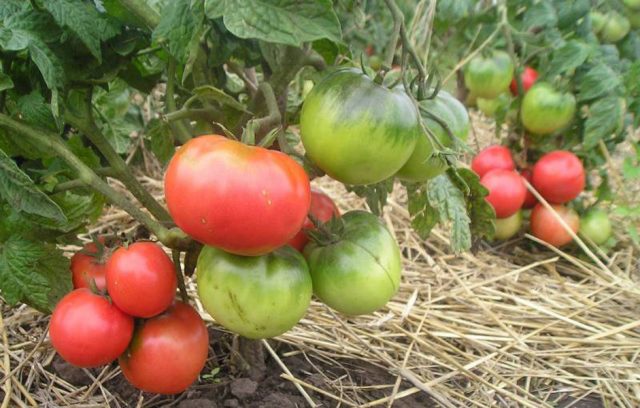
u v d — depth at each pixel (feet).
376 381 1.96
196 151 1.13
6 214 1.44
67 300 1.36
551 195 2.87
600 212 2.97
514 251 3.09
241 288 1.29
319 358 2.01
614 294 2.66
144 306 1.31
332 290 1.40
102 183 1.40
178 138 1.65
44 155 1.49
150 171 3.61
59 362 1.88
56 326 1.34
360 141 1.19
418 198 1.67
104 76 1.53
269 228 1.12
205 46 1.59
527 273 2.87
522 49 3.12
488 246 3.09
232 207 1.09
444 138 1.38
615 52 2.81
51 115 1.38
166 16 1.30
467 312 2.50
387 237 1.44
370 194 1.76
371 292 1.39
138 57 1.83
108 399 1.77
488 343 2.29
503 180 2.73
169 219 1.59
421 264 2.87
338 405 1.81
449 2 3.20
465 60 3.01
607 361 2.26
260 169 1.11
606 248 3.02
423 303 2.48
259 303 1.29
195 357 1.45
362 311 1.43
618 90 2.71
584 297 2.64
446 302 2.56
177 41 1.30
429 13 1.65
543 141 2.98
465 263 2.89
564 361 2.23
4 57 1.41
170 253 2.56
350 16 2.02
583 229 2.95
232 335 1.99
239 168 1.10
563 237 2.91
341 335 2.15
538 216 2.92
